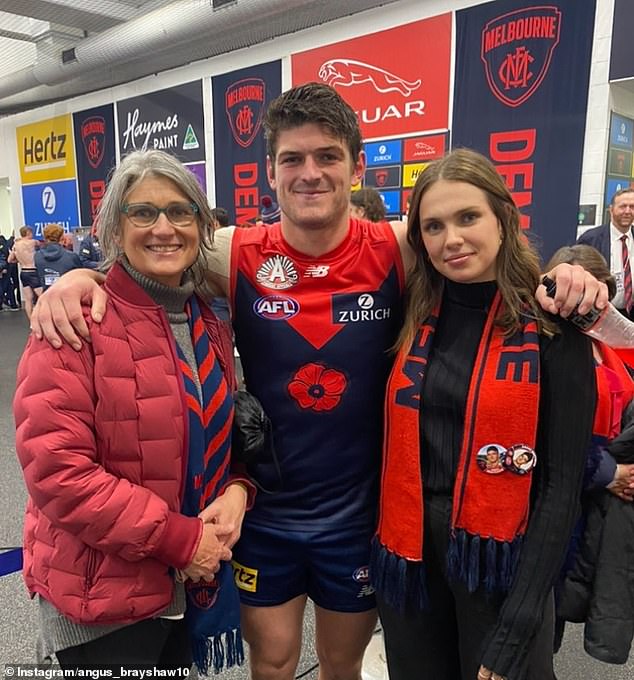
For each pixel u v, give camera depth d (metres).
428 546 1.12
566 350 1.02
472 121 4.66
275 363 1.24
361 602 1.32
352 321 1.23
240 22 5.68
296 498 1.27
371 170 5.37
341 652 1.38
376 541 1.20
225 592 1.14
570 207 4.26
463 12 4.57
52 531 1.01
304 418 1.24
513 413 1.01
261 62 6.16
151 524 0.95
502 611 1.01
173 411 0.99
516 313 1.04
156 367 0.99
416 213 1.13
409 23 4.91
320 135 1.12
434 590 1.14
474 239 1.03
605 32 3.92
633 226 3.48
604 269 1.56
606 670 1.78
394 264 1.26
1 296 10.78
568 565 1.31
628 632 1.25
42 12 6.91
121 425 0.97
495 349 1.05
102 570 0.98
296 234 1.22
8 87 8.95
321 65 5.62
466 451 1.05
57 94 8.67
